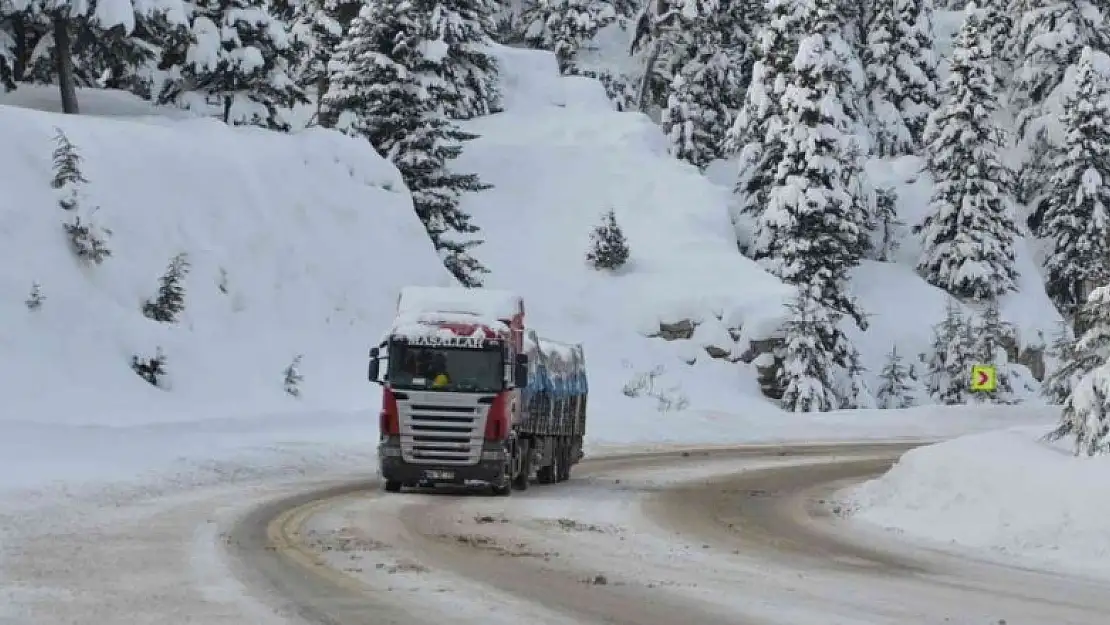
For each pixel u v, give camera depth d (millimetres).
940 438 79125
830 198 94125
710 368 85812
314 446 48000
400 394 36281
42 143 57812
